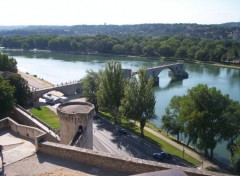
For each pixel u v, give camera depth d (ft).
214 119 244.83
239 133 244.63
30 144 114.11
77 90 464.65
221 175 72.74
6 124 133.18
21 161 94.07
